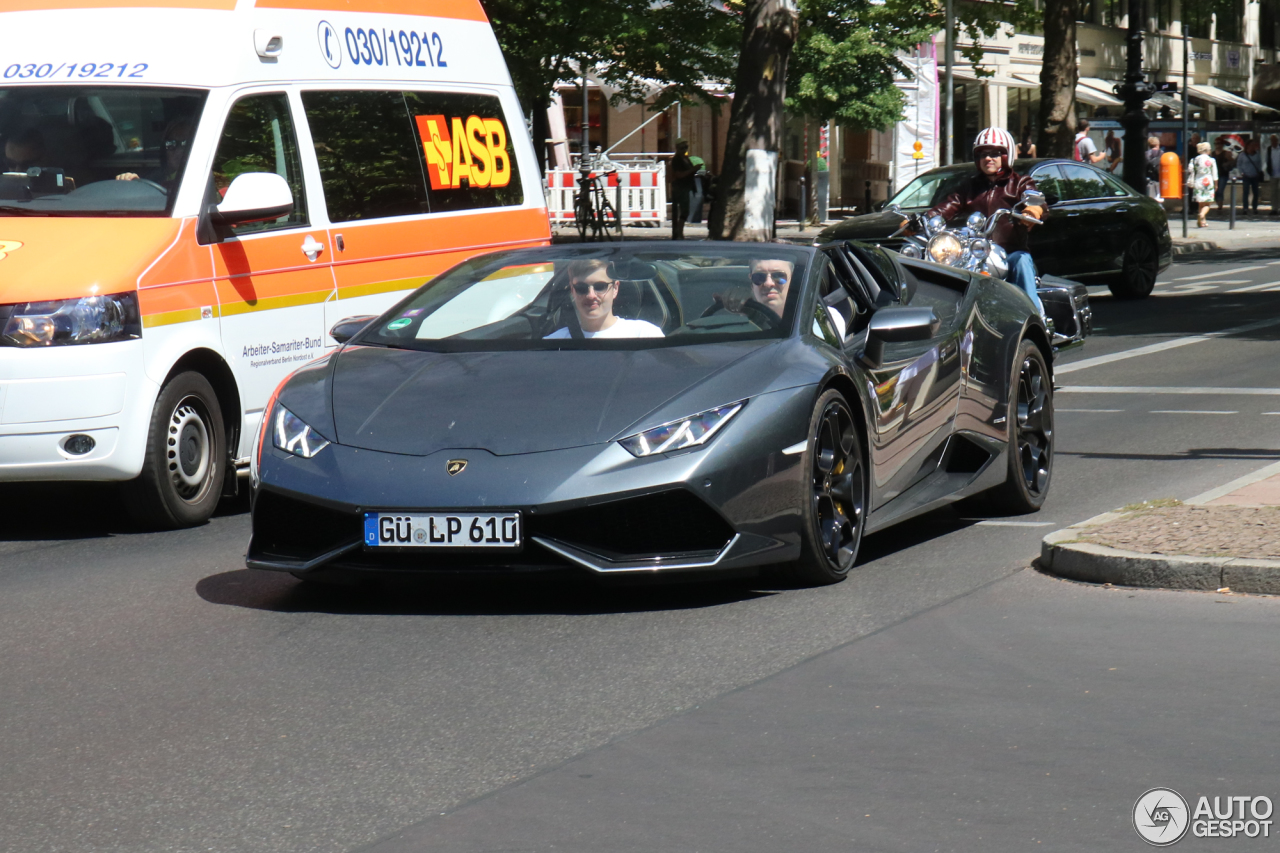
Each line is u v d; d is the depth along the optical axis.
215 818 5.02
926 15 45.34
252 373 10.90
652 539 7.44
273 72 11.45
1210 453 12.12
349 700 6.29
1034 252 25.72
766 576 8.12
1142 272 27.11
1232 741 5.54
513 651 6.96
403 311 8.93
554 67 33.34
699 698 6.20
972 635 7.05
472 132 13.25
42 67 10.97
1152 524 8.50
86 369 9.78
